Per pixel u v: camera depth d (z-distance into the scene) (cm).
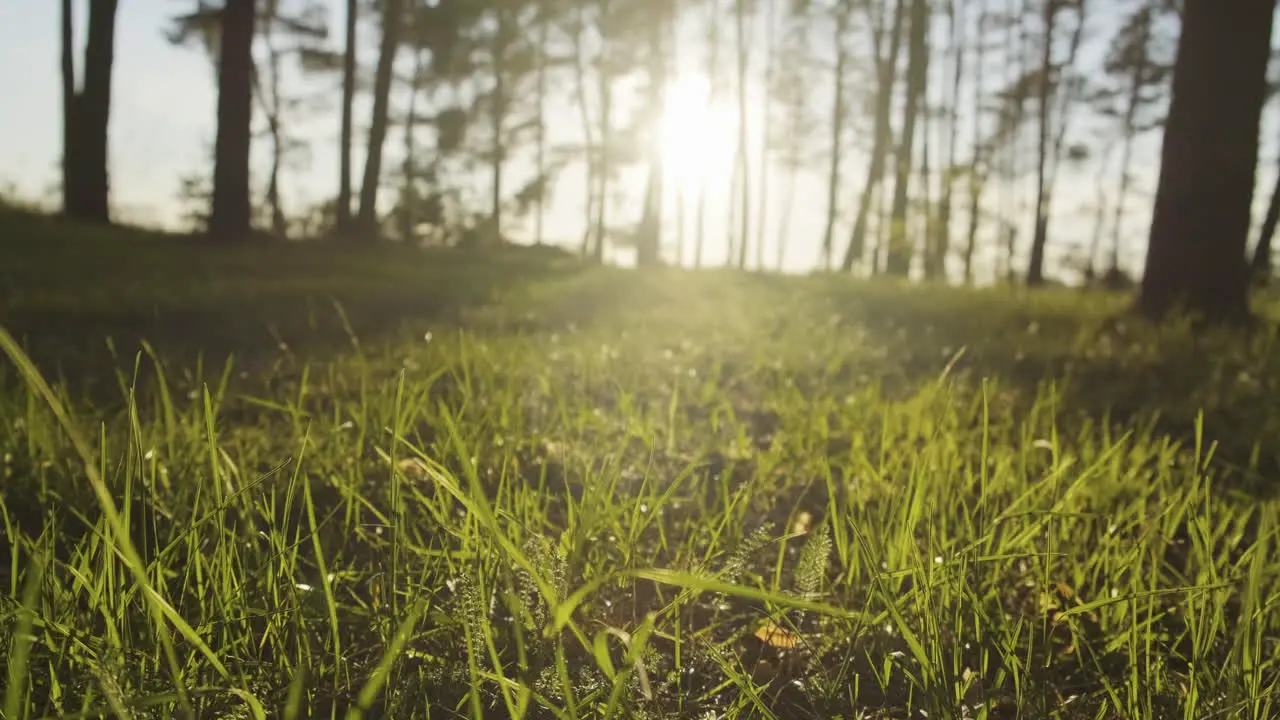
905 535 196
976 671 173
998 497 246
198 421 252
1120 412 426
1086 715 163
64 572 185
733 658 179
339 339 590
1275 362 536
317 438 288
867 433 345
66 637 135
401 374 174
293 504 240
